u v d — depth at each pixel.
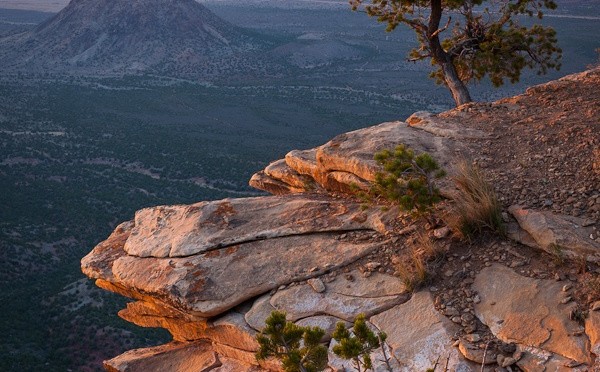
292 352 6.48
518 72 20.02
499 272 8.49
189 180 151.88
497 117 12.86
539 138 11.38
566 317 7.57
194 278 9.60
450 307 8.25
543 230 8.59
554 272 8.19
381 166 10.40
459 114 13.33
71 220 113.62
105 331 62.41
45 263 89.69
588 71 15.93
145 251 10.56
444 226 9.41
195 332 9.97
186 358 9.68
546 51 19.53
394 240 9.49
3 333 63.41
